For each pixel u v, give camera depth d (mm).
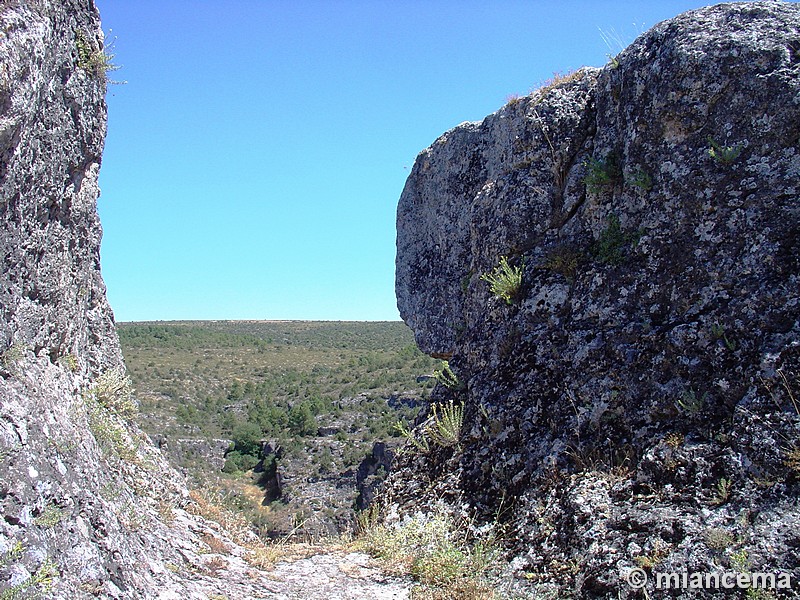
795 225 5285
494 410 6703
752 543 4172
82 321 6527
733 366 5078
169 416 41906
